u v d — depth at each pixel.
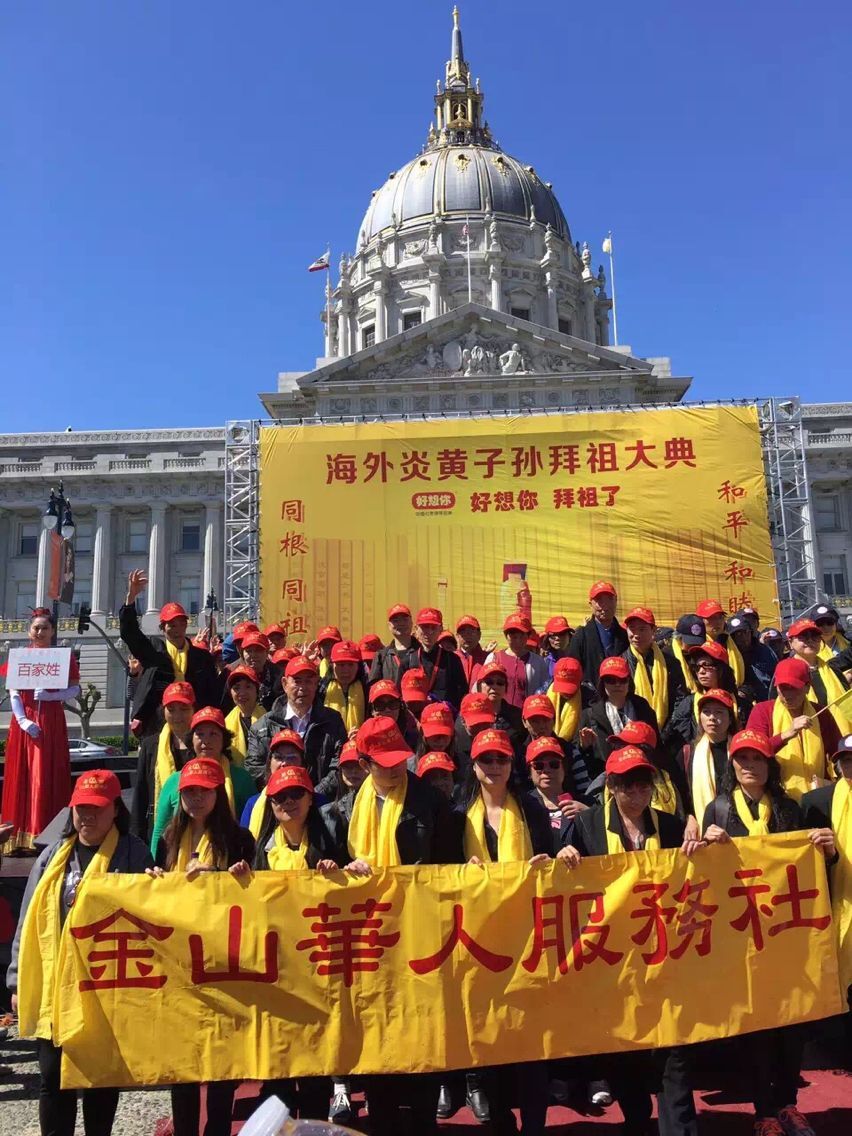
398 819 5.40
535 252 75.19
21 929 5.05
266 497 16.22
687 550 15.74
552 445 16.19
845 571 53.31
